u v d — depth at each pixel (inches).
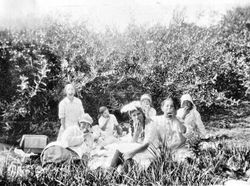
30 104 343.6
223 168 214.2
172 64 351.3
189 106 275.1
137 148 213.8
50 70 342.3
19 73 346.3
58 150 235.9
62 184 188.7
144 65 352.8
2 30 340.5
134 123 234.7
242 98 346.3
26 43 348.5
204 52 348.8
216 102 340.5
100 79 352.8
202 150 233.5
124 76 351.6
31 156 251.9
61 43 354.3
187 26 362.6
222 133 294.4
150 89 353.7
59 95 344.5
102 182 191.9
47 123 345.7
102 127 290.8
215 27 358.6
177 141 221.6
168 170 195.8
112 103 354.0
